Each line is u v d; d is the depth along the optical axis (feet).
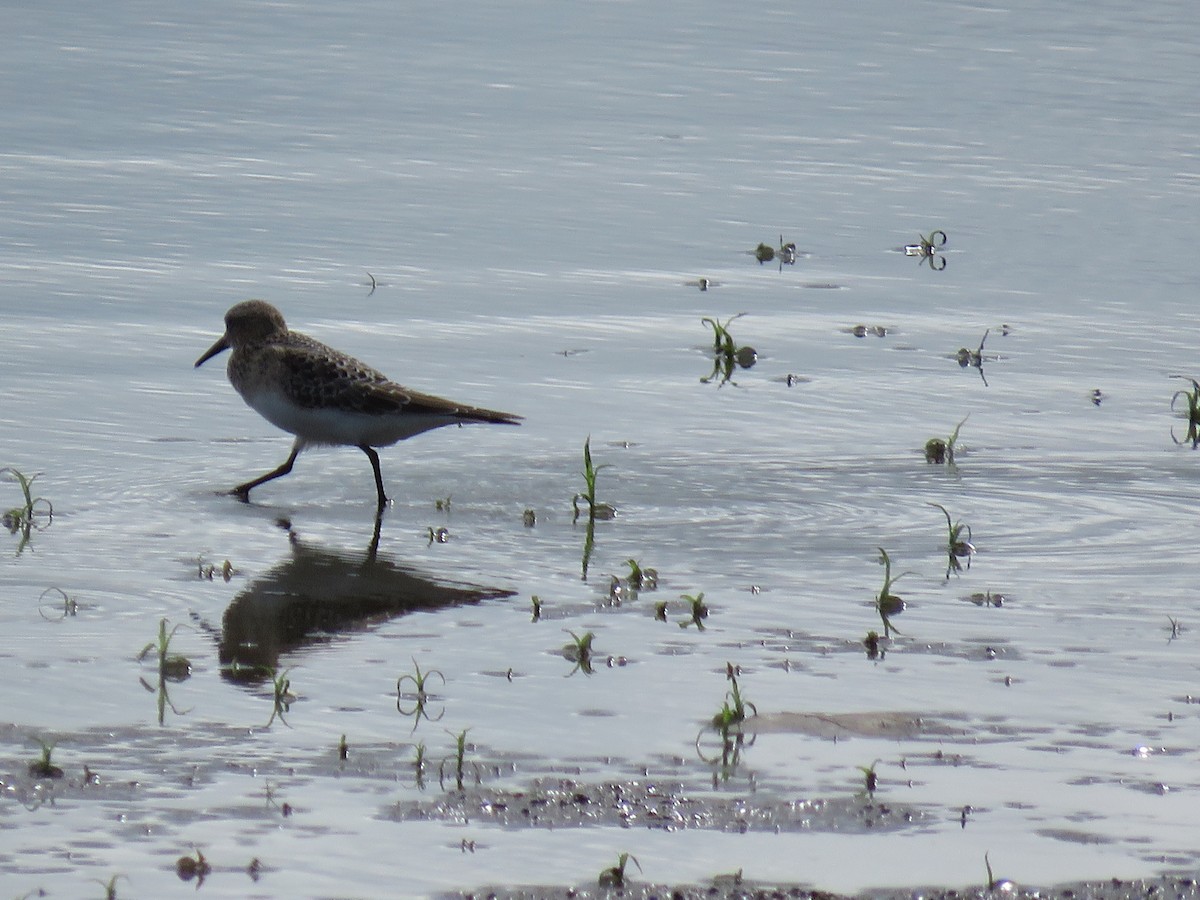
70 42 103.60
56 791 27.14
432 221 75.15
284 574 39.73
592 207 78.23
